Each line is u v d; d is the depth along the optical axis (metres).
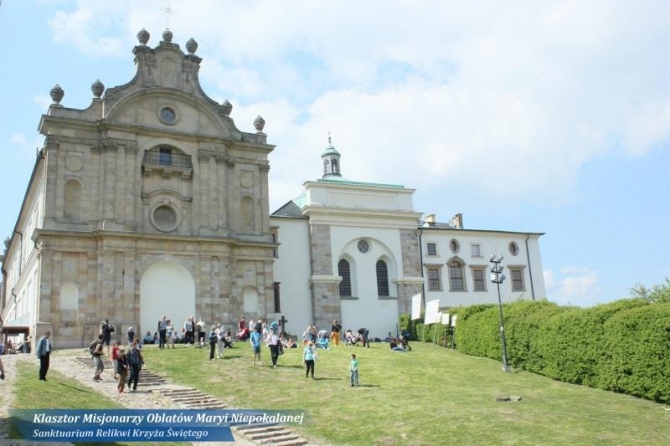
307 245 51.56
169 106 44.88
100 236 39.88
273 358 29.95
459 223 63.50
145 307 40.94
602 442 17.44
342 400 23.30
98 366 25.95
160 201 43.12
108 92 42.66
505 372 31.48
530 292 60.00
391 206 55.78
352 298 52.19
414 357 35.22
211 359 31.25
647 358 24.05
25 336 45.16
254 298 45.62
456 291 56.75
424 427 19.23
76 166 41.00
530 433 18.31
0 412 16.61
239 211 46.72
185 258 42.91
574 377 28.20
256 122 49.38
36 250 40.84
